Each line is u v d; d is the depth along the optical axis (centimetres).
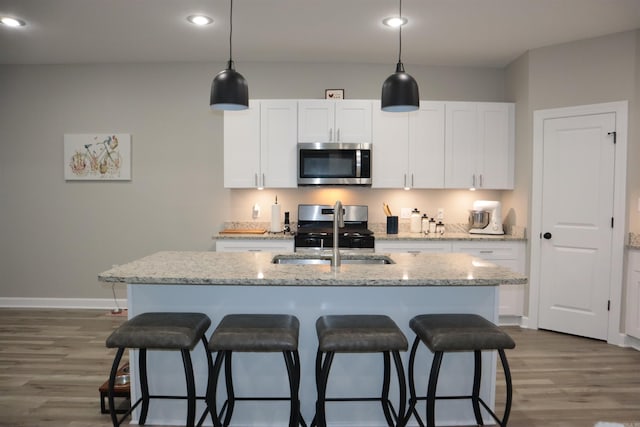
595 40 369
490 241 408
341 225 233
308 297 230
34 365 310
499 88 461
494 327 202
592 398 267
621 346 355
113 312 437
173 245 463
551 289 395
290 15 330
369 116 423
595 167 369
